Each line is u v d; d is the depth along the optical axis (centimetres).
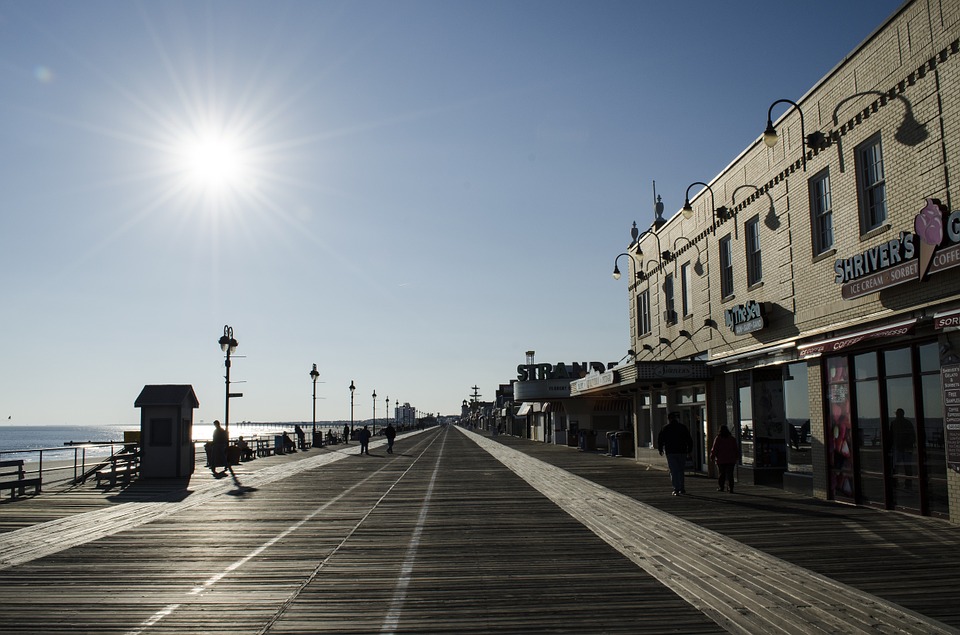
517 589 870
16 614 770
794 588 858
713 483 2180
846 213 1591
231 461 3158
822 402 1688
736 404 2241
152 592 866
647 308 3238
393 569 989
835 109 1630
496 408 12900
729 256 2297
